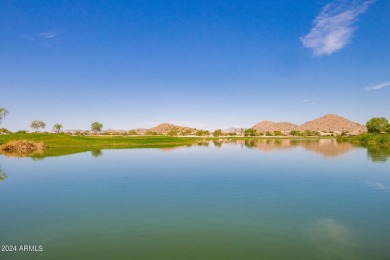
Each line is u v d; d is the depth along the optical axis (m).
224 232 16.89
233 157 59.47
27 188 28.98
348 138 151.75
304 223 18.33
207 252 14.36
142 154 66.44
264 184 30.50
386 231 16.94
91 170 40.72
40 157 59.12
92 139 115.50
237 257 13.82
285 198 24.34
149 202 23.34
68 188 28.89
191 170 40.44
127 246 15.12
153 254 14.20
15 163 49.00
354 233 16.69
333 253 14.20
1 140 97.31
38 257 13.99
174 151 76.31
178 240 15.81
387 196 25.00
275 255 14.02
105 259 13.74
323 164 46.72
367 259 13.59
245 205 22.38
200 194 26.00
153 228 17.56
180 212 20.66
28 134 116.19
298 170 40.00
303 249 14.64
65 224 18.38
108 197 25.09
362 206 22.00
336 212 20.58
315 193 26.25
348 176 35.09
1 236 16.59
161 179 33.62
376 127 154.12
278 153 69.38
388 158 54.56
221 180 32.75
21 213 20.70
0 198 24.98
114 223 18.47
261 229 17.34
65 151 74.94
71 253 14.38
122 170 40.53
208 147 95.62
